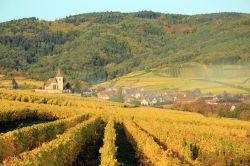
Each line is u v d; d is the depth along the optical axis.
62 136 34.84
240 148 46.16
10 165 21.45
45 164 25.89
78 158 37.19
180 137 47.72
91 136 51.69
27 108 65.00
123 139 55.28
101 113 85.88
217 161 38.72
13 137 33.81
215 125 84.94
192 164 34.94
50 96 113.88
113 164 26.12
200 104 149.25
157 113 99.75
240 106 137.50
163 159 29.06
